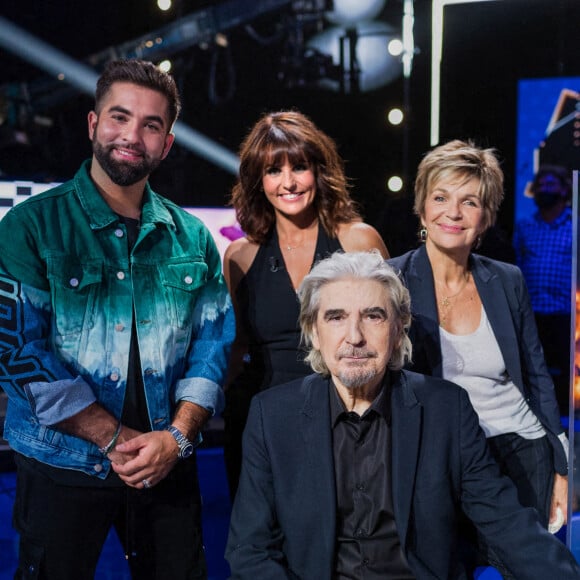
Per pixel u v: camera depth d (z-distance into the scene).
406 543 1.68
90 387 1.78
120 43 6.12
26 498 1.80
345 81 6.05
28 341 1.72
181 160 6.26
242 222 2.45
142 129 1.81
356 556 1.73
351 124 6.06
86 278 1.78
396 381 1.80
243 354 2.48
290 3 6.02
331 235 2.41
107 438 1.75
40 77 6.14
